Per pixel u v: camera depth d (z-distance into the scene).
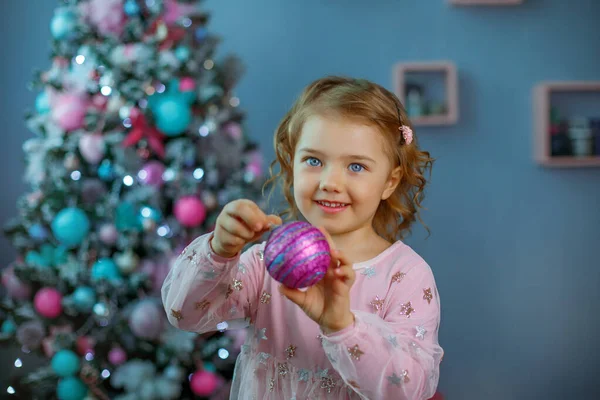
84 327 2.50
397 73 3.23
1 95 3.28
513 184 3.33
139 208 2.44
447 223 3.32
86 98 2.50
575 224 3.36
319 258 0.87
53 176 2.50
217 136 2.51
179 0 2.66
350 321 0.91
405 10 3.29
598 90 3.31
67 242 2.43
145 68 2.44
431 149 3.31
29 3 3.27
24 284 2.51
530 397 3.36
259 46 3.28
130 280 2.40
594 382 3.38
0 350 2.95
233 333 2.48
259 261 1.14
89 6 2.53
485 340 3.35
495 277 3.34
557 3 3.33
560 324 3.37
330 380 1.04
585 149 3.29
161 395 2.34
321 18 3.29
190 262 1.03
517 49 3.32
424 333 1.01
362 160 1.03
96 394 2.45
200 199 2.47
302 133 1.06
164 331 2.41
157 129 2.47
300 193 1.04
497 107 3.32
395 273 1.08
